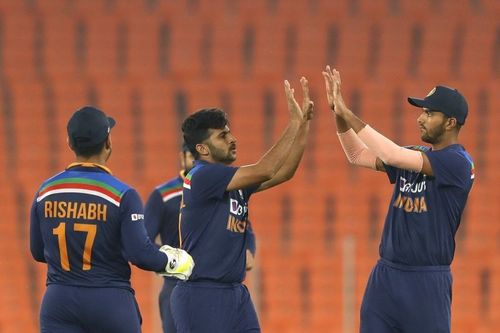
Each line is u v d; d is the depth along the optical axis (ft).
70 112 230.48
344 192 208.95
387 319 68.59
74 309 63.72
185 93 234.79
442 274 67.87
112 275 64.54
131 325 64.80
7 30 246.88
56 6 252.01
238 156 219.00
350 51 246.68
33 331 182.91
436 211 67.41
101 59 243.60
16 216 204.33
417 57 246.68
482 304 191.31
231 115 229.45
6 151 220.84
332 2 254.88
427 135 68.74
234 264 68.28
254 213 202.80
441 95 68.03
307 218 203.10
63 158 220.23
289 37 248.52
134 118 229.25
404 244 67.72
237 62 243.40
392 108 233.96
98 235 63.62
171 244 86.84
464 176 67.31
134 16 251.19
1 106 230.48
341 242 198.49
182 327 68.33
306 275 189.88
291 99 67.56
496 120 232.73
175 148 222.28
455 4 255.29
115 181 64.34
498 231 205.77
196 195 67.51
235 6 253.85
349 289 170.19
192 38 247.50
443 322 67.56
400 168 68.74
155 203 86.43
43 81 237.25
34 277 190.80
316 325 181.98
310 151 219.82
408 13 253.65
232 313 68.13
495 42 250.37
